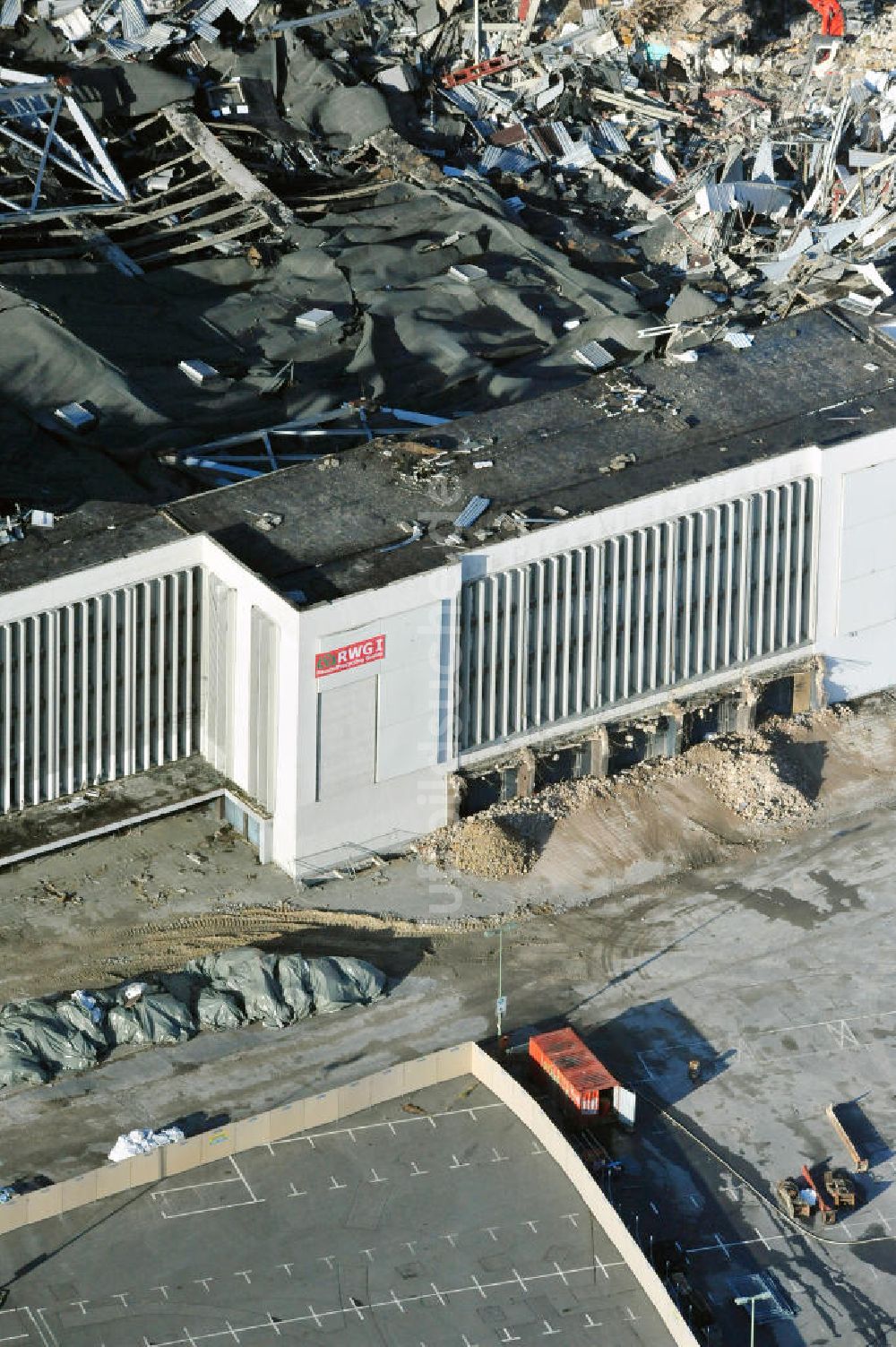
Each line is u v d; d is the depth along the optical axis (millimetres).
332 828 118000
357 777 117562
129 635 117688
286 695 114250
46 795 119188
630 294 157375
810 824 124625
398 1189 100875
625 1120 104688
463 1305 95562
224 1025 109500
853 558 129750
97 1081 106438
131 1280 96000
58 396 141000
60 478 135000
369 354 147625
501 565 118500
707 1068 108688
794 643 130250
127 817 118438
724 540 125188
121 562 115688
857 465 127250
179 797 119750
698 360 135125
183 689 120750
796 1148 104562
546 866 120500
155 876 117688
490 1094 105875
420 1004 111625
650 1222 100562
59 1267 96438
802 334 138125
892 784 127812
